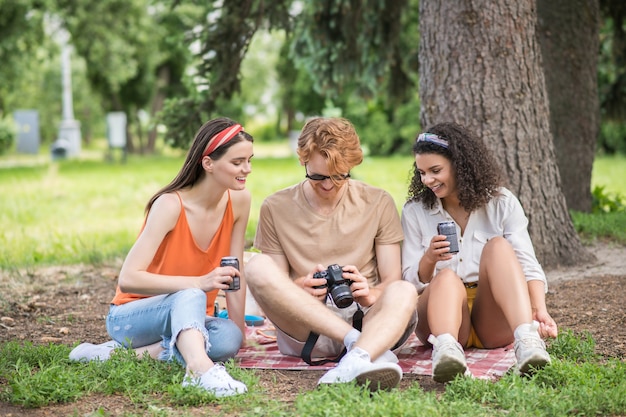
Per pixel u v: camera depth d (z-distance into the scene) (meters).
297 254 4.08
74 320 5.44
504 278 3.71
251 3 8.61
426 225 4.16
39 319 5.39
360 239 4.07
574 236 6.60
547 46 8.94
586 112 9.08
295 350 4.05
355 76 10.52
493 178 4.05
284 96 39.50
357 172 19.44
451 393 3.36
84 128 57.72
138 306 3.87
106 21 24.84
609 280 5.96
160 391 3.50
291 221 4.09
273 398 3.45
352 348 3.58
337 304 3.69
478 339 4.16
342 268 3.81
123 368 3.61
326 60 10.30
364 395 3.21
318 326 3.72
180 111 8.59
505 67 6.04
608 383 3.48
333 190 3.94
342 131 3.81
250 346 4.37
